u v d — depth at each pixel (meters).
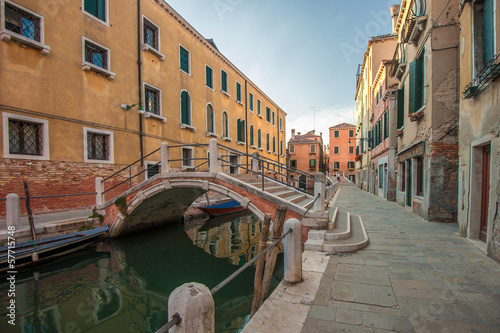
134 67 13.01
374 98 20.02
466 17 5.89
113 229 9.52
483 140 5.09
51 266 7.11
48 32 9.65
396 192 13.70
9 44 8.63
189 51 17.08
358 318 2.83
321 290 3.50
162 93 14.68
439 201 8.20
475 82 5.44
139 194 9.05
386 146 15.75
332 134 50.41
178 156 15.73
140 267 7.33
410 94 10.13
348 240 5.72
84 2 10.95
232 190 7.72
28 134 9.24
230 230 12.28
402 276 3.95
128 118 12.61
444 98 8.04
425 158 8.73
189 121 16.81
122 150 12.27
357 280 3.82
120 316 4.68
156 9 14.50
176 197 10.79
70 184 10.20
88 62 10.87
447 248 5.36
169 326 1.44
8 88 8.59
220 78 20.66
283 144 37.25
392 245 5.64
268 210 7.19
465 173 6.09
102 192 9.77
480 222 5.73
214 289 1.87
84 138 10.69
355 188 30.06
